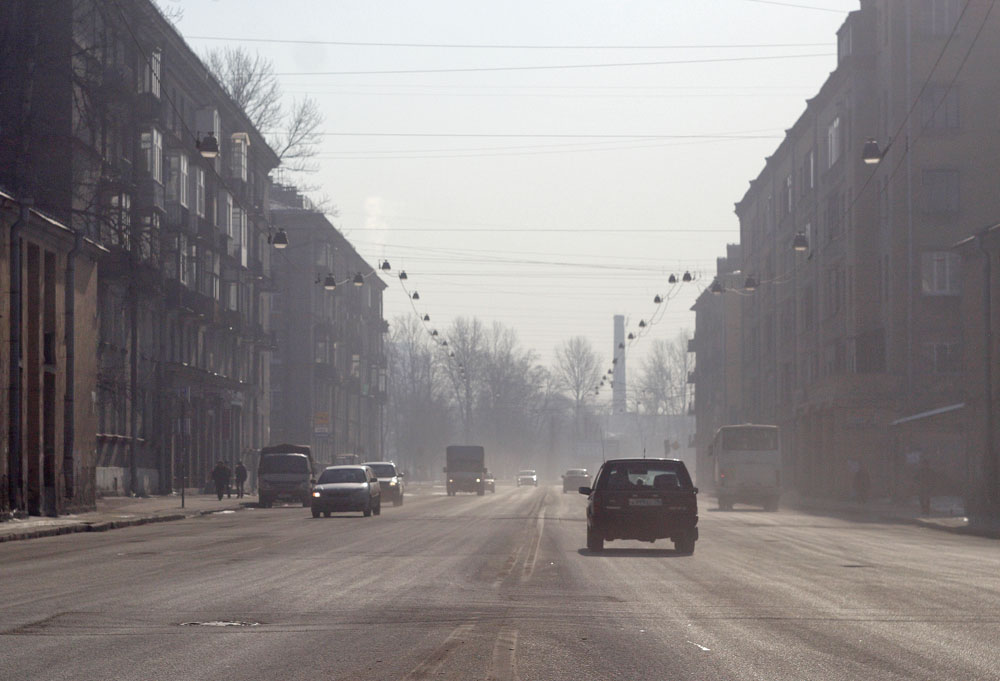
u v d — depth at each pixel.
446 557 30.91
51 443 50.69
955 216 77.94
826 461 88.75
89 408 55.06
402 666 13.65
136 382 73.00
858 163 83.44
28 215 47.19
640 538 34.00
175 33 77.75
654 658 14.30
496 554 32.12
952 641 15.80
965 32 78.69
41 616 18.12
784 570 27.45
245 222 97.75
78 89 64.94
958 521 54.22
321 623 17.45
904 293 78.12
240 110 96.06
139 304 77.38
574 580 24.62
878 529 49.47
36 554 32.06
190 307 83.75
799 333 103.19
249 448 106.81
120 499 71.06
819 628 17.11
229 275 96.62
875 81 83.56
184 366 83.44
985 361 54.78
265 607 19.44
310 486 76.38
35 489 49.06
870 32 83.88
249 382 107.00
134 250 68.62
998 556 32.72
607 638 16.00
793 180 106.12
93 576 25.06
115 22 69.38
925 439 76.88
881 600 20.89
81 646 15.11
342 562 29.08
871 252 83.12
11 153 61.75
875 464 80.00
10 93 61.84
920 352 77.62
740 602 20.52
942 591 22.52
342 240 136.00
